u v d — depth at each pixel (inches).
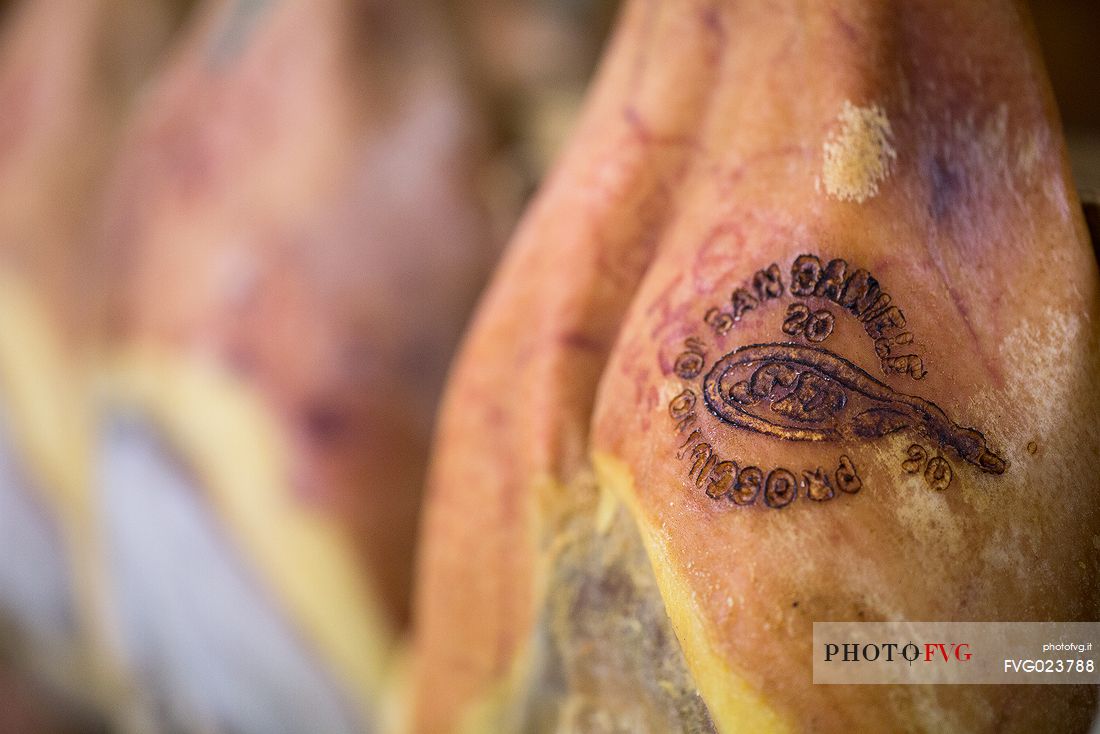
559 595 15.9
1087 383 13.2
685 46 16.3
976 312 13.4
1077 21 39.2
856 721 12.3
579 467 15.6
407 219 28.8
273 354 27.8
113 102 36.7
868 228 13.6
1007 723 12.3
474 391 18.0
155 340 29.4
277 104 29.6
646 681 14.5
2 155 38.0
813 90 14.4
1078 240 13.8
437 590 19.2
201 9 38.2
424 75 30.0
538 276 17.2
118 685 34.9
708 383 13.7
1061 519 12.7
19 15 41.3
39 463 35.7
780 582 12.6
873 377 13.0
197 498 28.4
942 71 14.2
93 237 34.6
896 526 12.5
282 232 28.3
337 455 27.5
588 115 18.0
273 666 28.0
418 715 20.4
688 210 15.4
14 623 38.9
